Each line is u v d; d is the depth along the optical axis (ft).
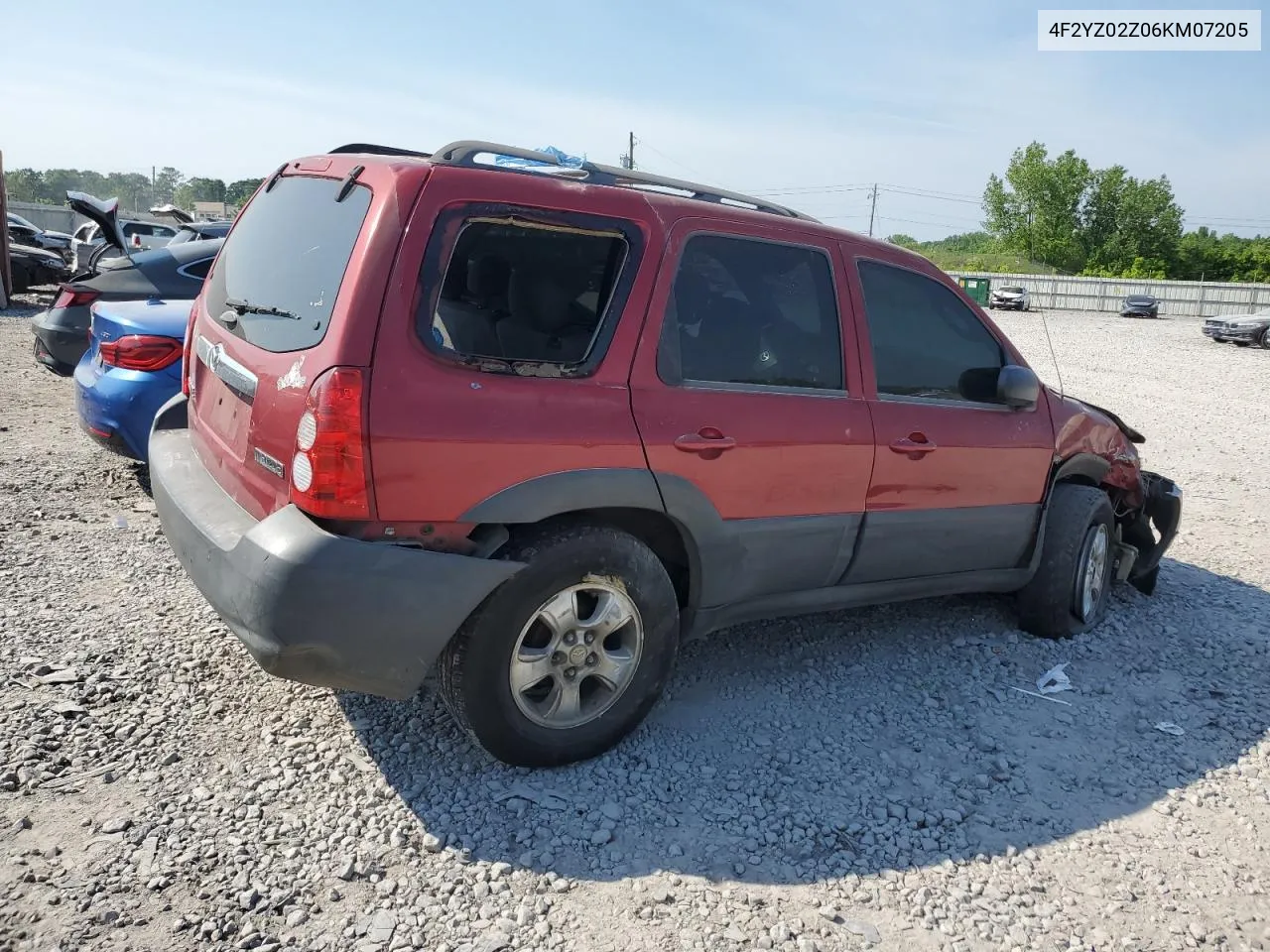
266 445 9.77
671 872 9.29
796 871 9.46
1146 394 54.03
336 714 11.57
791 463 11.85
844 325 12.70
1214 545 22.47
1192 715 13.50
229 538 9.67
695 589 11.64
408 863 9.09
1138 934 8.90
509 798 10.18
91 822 9.27
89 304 23.86
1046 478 15.07
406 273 9.32
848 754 11.78
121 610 14.10
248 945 7.89
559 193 10.31
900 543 13.38
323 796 9.98
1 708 11.09
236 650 13.02
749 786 10.86
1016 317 140.97
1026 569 15.30
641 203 10.93
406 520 9.35
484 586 9.56
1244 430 40.93
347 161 10.68
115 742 10.66
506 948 8.12
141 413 17.98
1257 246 247.50
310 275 10.09
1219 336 97.14
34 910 8.04
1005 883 9.53
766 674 13.83
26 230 96.48
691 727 12.09
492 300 9.91
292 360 9.54
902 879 9.48
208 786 10.00
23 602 14.08
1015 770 11.70
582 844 9.57
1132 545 18.08
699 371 11.27
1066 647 15.69
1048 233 263.90
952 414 13.76
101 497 19.48
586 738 10.82
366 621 9.11
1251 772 11.98
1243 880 9.80
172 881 8.56
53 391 30.45
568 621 10.37
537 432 9.86
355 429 8.99
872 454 12.67
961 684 13.98
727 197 12.71
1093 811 10.92
